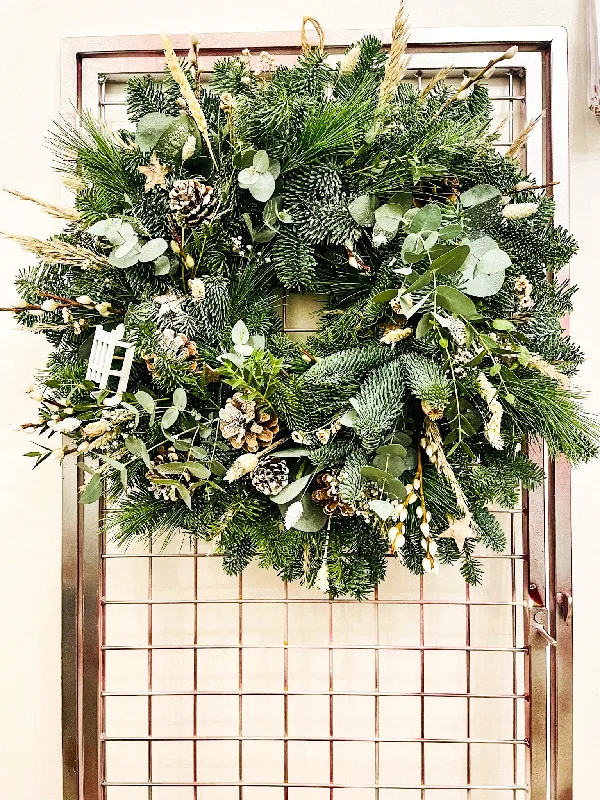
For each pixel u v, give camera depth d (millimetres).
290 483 767
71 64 936
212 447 778
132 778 990
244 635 982
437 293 683
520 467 803
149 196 772
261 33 923
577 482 958
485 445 800
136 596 982
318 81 778
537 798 921
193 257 782
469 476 761
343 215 760
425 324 691
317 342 795
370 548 809
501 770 978
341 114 729
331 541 788
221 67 785
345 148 761
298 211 772
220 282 780
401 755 986
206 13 963
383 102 746
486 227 785
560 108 917
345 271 805
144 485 813
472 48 928
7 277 979
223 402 787
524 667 950
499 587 972
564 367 806
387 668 979
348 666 979
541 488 941
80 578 943
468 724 946
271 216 772
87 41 933
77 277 805
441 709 980
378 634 977
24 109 975
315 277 797
